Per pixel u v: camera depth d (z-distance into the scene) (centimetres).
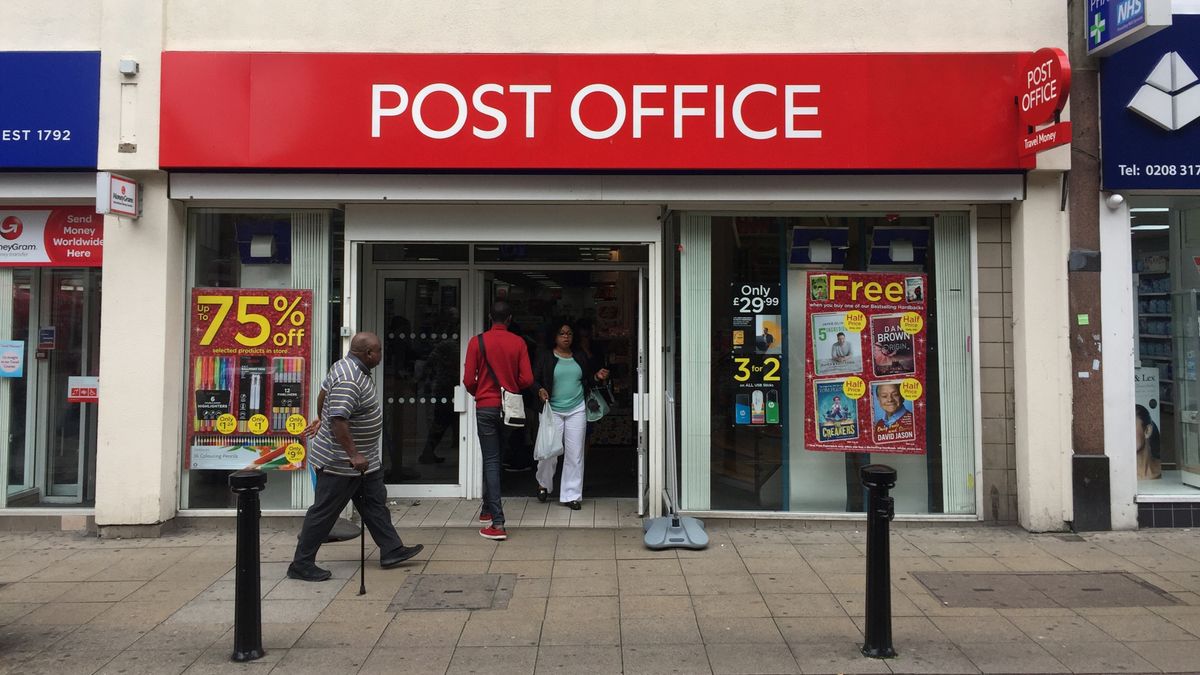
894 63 628
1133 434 652
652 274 669
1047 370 648
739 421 688
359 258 710
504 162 632
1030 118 602
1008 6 646
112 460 639
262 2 646
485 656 420
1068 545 617
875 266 686
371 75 630
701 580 540
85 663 413
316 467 531
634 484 823
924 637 444
